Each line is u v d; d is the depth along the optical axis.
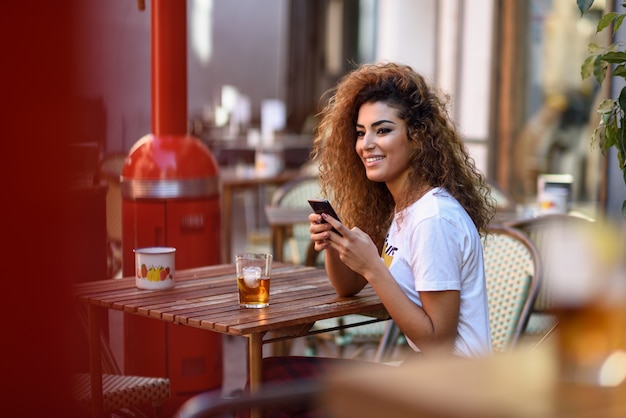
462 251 2.58
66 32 1.79
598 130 2.73
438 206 2.60
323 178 3.01
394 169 2.70
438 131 2.70
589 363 0.98
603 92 4.26
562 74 6.92
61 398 1.91
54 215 1.83
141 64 3.94
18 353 1.86
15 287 1.83
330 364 2.78
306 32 12.78
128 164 3.82
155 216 3.78
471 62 7.46
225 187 6.39
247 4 12.84
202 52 12.09
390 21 8.41
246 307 2.55
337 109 2.87
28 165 1.79
